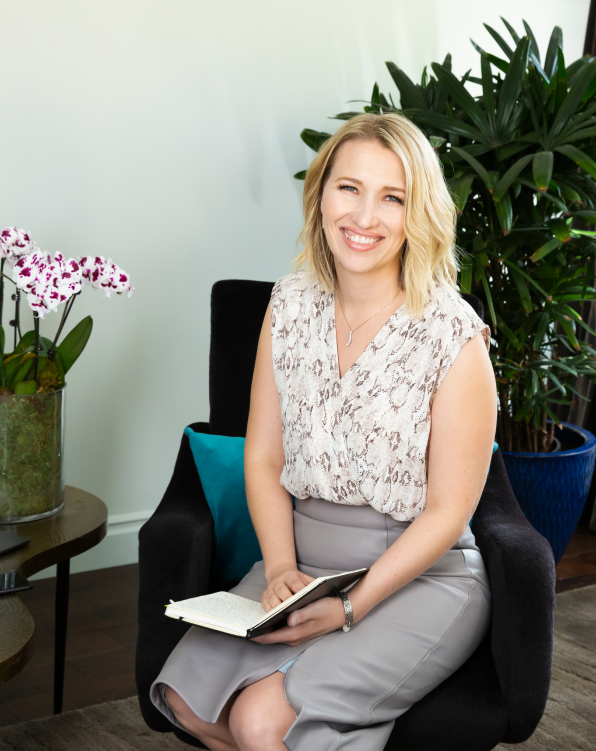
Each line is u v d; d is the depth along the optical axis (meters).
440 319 1.31
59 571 1.72
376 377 1.33
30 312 2.32
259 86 2.63
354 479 1.33
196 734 1.22
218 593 1.28
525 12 3.16
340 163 1.34
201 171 2.57
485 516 1.48
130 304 2.53
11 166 2.27
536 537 1.37
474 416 1.28
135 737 1.72
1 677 0.99
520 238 2.35
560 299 2.53
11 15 2.20
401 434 1.30
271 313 1.50
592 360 2.63
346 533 1.34
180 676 1.17
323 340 1.41
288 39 2.66
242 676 1.15
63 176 2.35
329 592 1.20
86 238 2.42
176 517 1.45
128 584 2.51
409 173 1.29
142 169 2.47
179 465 1.68
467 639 1.28
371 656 1.18
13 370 1.46
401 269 1.40
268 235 2.75
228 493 1.57
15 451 1.42
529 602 1.23
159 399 2.64
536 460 2.41
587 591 2.58
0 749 1.65
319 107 2.77
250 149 2.65
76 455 2.52
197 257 2.62
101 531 1.46
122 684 1.95
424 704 1.21
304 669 1.15
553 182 2.25
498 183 2.14
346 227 1.34
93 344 2.48
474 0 3.04
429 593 1.29
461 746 1.19
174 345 2.63
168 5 2.42
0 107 2.22
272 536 1.40
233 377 1.79
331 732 1.11
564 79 2.23
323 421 1.36
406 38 2.92
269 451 1.50
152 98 2.44
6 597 1.18
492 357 2.44
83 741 1.70
